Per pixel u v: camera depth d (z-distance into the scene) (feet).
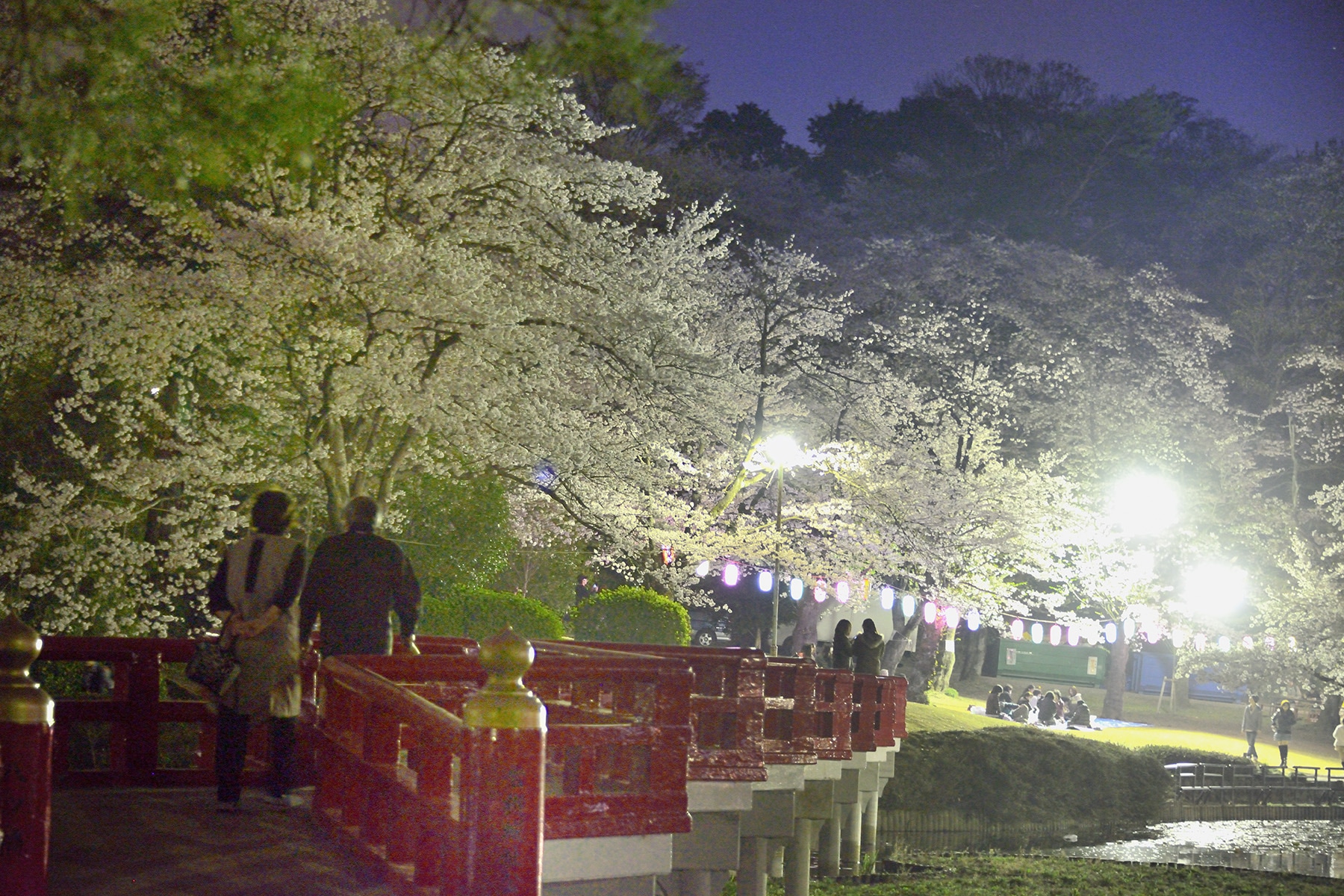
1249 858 75.56
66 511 45.44
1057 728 119.55
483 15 15.78
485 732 15.11
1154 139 183.21
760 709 27.25
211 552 48.85
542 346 52.34
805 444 105.19
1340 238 164.14
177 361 49.08
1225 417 144.87
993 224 173.37
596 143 123.44
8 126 15.81
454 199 56.18
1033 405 133.80
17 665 15.90
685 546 80.12
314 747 26.40
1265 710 159.63
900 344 117.70
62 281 43.91
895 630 125.80
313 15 47.06
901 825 75.36
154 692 27.86
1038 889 56.49
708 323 92.02
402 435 58.18
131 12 15.40
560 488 59.72
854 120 205.16
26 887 15.44
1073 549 123.03
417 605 24.58
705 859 26.63
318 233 44.65
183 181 16.75
